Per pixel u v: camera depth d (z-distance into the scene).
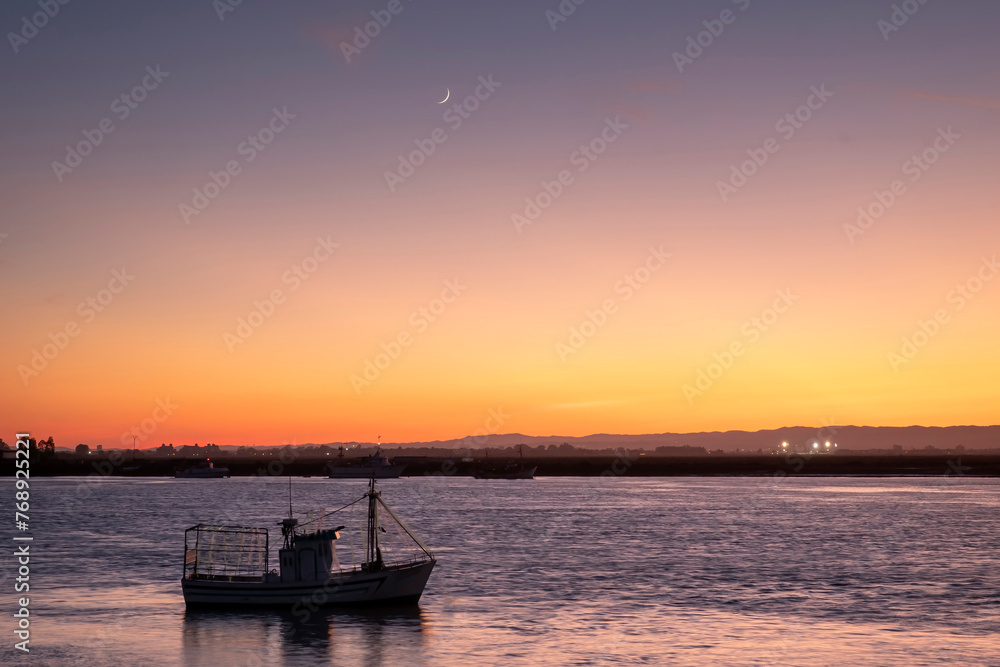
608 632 46.50
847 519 129.12
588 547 89.25
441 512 147.38
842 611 52.59
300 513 147.25
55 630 46.59
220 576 52.94
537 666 39.59
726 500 185.12
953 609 53.25
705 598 57.34
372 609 51.97
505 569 71.69
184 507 165.50
